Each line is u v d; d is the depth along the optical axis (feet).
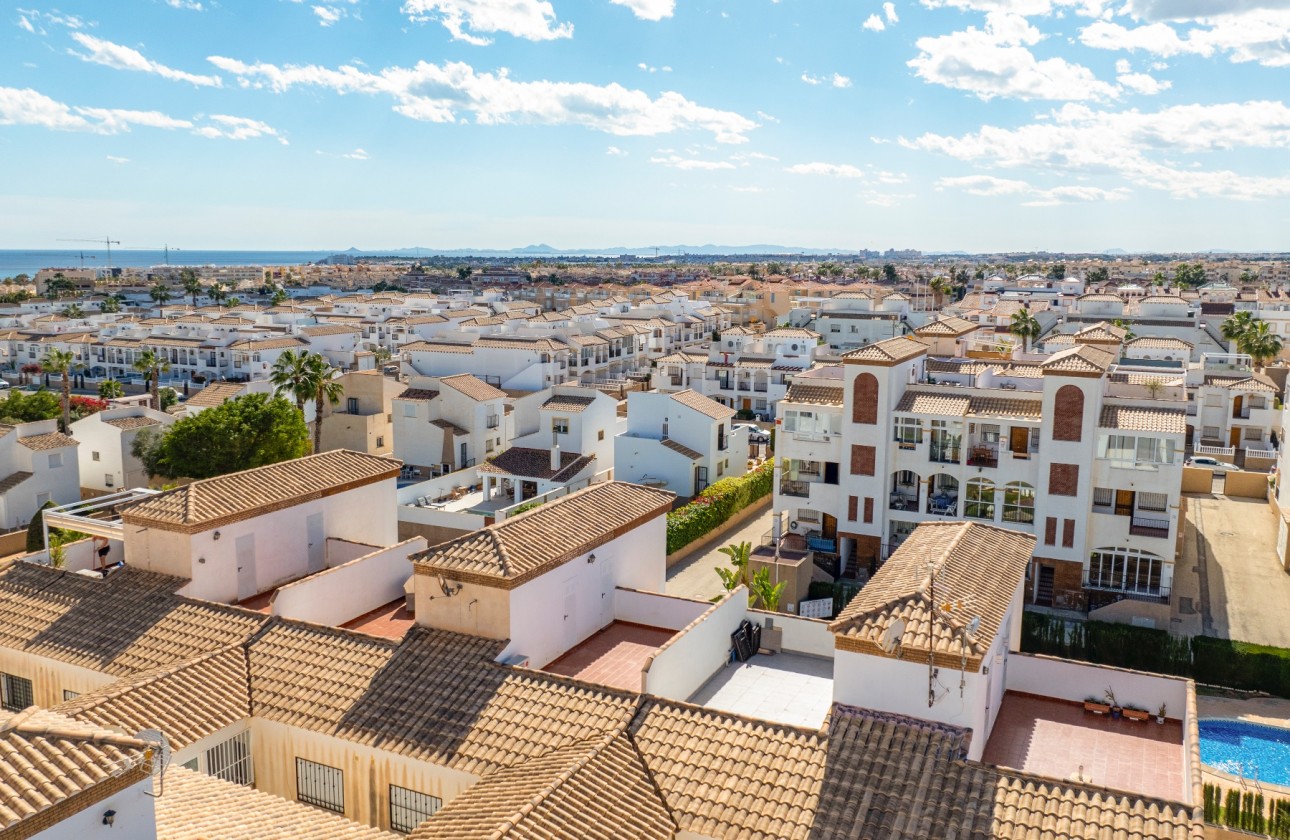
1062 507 186.19
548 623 99.40
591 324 443.73
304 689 90.17
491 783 75.61
